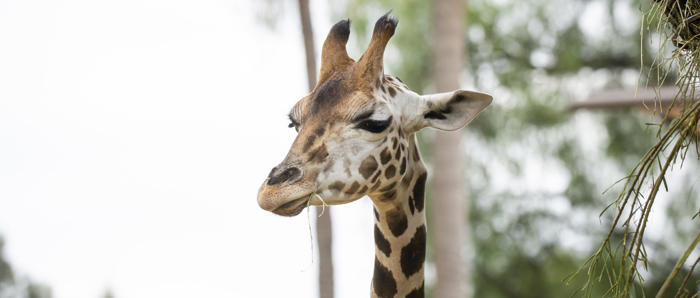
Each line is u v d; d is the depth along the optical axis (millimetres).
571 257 18250
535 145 18609
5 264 23875
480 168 18781
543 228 18891
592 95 13453
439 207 14711
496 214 19016
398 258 5148
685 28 4895
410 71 18375
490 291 19000
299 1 13406
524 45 19203
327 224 13336
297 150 4496
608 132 18438
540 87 19047
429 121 4906
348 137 4539
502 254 18844
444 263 14570
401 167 4754
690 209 15578
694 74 4836
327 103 4617
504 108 18781
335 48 4848
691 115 4617
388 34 4707
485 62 19281
